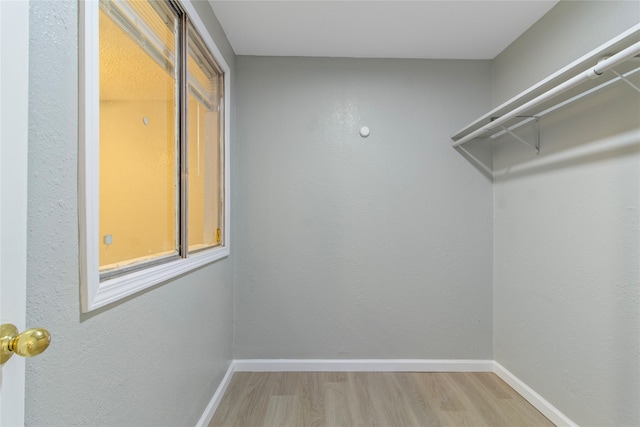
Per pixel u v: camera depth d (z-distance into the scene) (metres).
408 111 2.27
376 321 2.26
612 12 1.35
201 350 1.54
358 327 2.26
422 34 1.98
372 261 2.26
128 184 1.12
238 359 2.23
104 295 0.79
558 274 1.65
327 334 2.25
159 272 1.09
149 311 1.04
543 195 1.77
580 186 1.51
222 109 2.00
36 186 0.61
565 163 1.61
